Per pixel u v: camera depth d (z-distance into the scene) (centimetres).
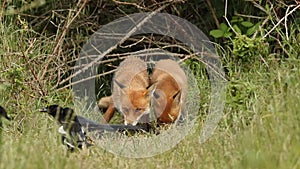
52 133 1035
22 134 1099
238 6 1495
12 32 1466
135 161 948
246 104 1170
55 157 845
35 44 1470
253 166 808
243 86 1221
